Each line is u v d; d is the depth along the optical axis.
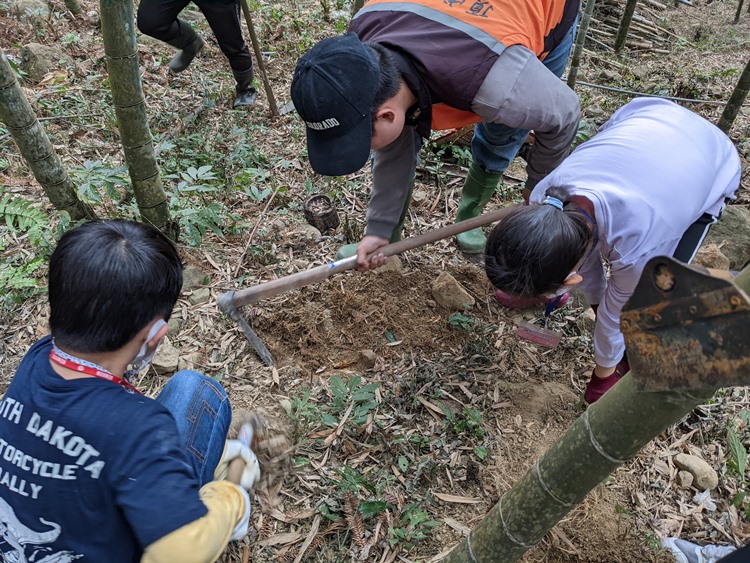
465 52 1.89
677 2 9.21
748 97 5.56
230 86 4.35
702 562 1.93
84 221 2.70
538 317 2.81
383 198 2.38
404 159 2.32
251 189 3.30
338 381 2.30
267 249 3.01
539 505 1.20
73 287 1.10
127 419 1.11
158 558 1.09
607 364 2.13
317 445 2.20
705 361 0.76
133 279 1.13
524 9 2.03
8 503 1.15
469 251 3.11
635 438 0.99
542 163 2.36
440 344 2.66
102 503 1.12
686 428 2.38
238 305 2.43
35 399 1.13
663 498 2.14
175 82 4.28
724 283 0.69
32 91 3.86
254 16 5.30
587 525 2.03
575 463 1.09
